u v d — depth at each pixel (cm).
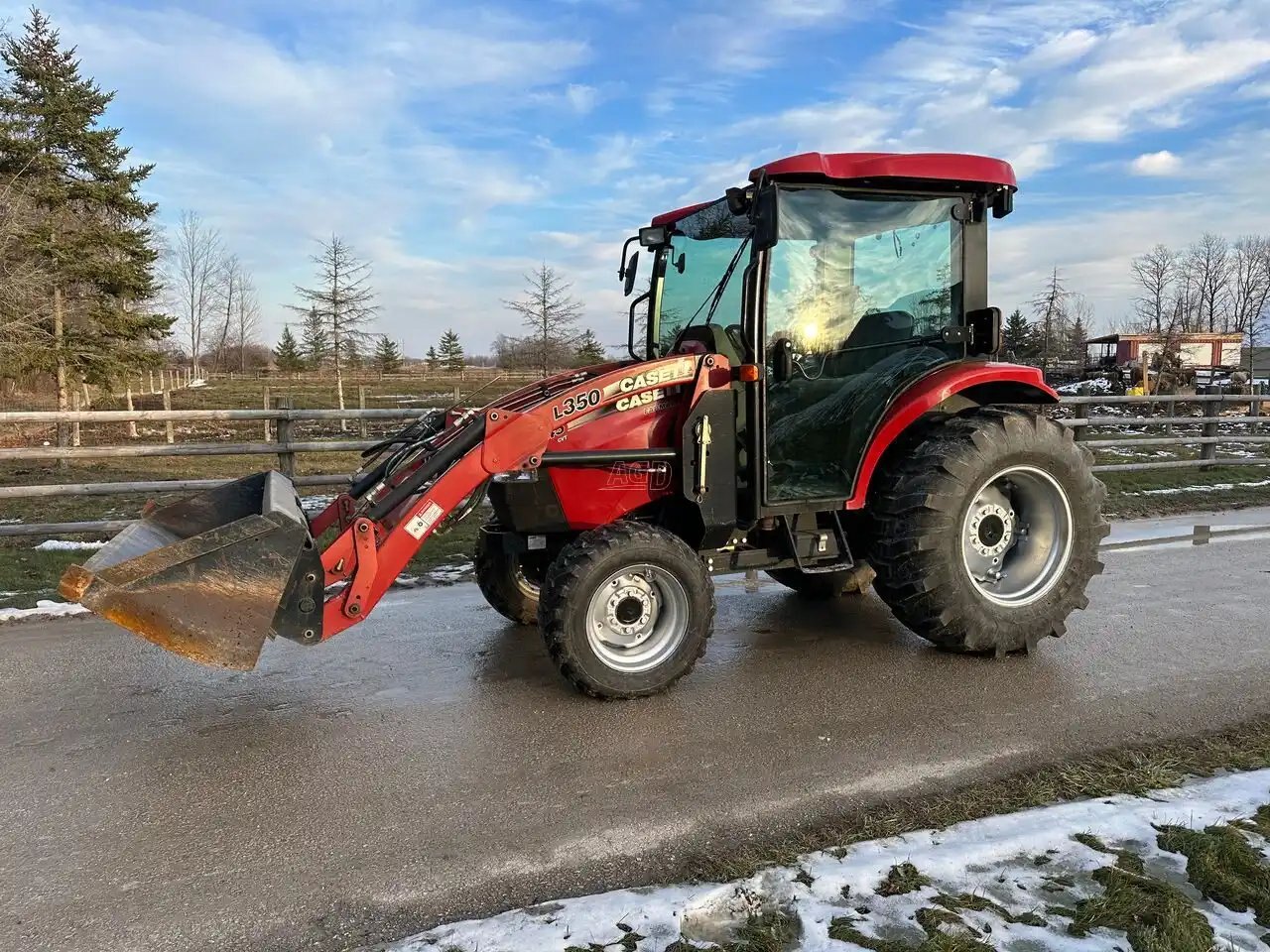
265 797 320
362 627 531
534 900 256
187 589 339
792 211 437
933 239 477
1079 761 344
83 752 360
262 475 453
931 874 262
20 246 1791
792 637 510
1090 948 227
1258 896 246
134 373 2153
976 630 454
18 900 259
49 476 1224
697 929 239
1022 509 486
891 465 474
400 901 257
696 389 429
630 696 409
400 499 398
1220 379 3098
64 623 544
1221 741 362
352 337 2439
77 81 2036
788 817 302
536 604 526
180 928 246
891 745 360
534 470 419
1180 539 783
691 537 464
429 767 344
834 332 454
